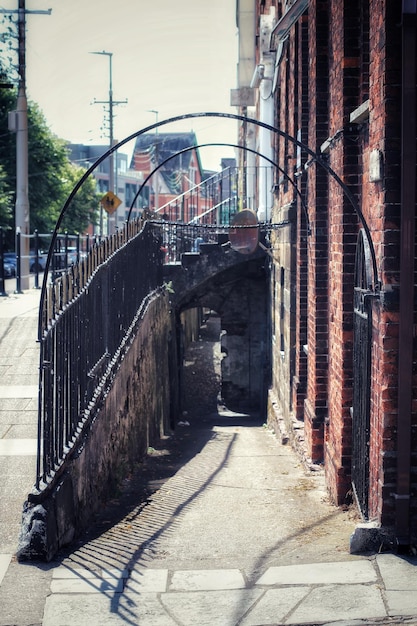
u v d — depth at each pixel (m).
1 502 7.62
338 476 8.20
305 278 12.12
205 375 25.34
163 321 16.88
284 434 13.52
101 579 6.12
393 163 6.35
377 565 6.24
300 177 12.09
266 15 19.41
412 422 6.52
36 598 5.79
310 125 10.71
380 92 6.48
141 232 13.68
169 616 5.49
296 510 8.15
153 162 93.00
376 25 6.66
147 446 13.13
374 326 6.81
